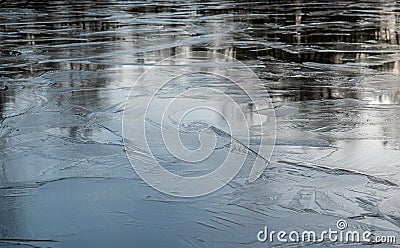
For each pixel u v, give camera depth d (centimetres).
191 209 306
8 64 699
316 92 551
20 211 305
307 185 333
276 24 1012
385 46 800
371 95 540
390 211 302
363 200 313
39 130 435
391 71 646
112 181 341
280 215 299
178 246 272
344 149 390
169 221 294
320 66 672
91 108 495
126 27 998
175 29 962
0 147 400
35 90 567
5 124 453
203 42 833
